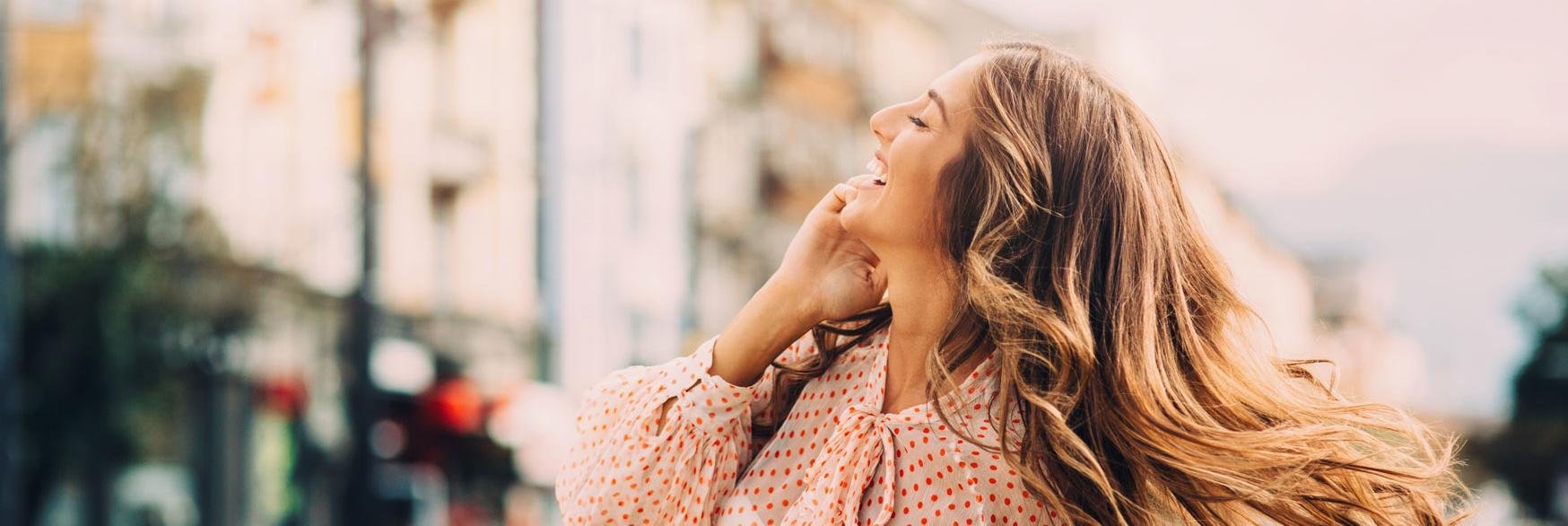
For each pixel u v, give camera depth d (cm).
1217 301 204
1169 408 187
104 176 1414
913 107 196
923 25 2928
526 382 1719
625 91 2117
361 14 1567
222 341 1428
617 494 197
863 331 205
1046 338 182
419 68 1733
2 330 1266
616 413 206
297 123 1550
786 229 2555
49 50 1411
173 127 1454
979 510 181
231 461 1412
